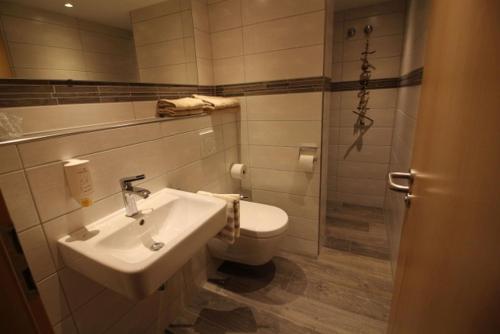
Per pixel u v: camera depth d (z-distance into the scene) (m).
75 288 0.96
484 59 0.41
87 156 0.97
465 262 0.43
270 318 1.48
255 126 1.94
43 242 0.85
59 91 0.95
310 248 2.03
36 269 0.84
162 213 1.20
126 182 1.06
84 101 1.04
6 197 0.75
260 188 2.10
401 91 2.08
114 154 1.07
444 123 0.59
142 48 1.30
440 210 0.57
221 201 1.19
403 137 1.80
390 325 1.09
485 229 0.37
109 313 1.10
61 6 0.95
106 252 0.82
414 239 0.79
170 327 1.46
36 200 0.82
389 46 2.27
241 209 1.80
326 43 1.61
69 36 0.98
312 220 1.96
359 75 2.43
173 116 1.37
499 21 0.36
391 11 2.19
